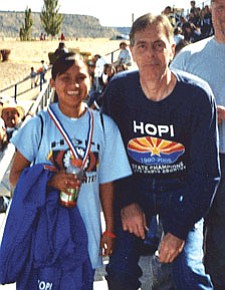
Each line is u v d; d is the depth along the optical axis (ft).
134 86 11.39
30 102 77.30
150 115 11.37
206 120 11.23
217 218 14.14
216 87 13.93
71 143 10.93
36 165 10.89
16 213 10.78
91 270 11.36
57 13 311.88
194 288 11.54
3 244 10.89
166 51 11.01
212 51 13.99
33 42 225.76
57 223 10.80
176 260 11.73
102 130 11.27
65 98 10.88
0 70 164.86
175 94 11.18
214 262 14.37
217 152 11.60
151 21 11.00
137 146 11.66
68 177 10.70
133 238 11.89
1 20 557.33
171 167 11.66
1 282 10.99
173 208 11.78
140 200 12.05
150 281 14.82
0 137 21.61
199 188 11.56
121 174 11.54
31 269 11.00
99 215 11.37
